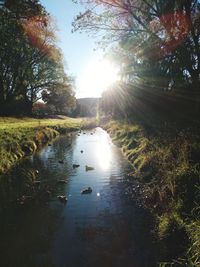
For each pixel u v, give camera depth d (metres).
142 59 26.17
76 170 21.20
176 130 22.59
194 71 25.02
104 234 10.96
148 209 12.90
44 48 69.44
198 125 23.05
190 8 23.00
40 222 12.17
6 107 70.38
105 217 12.41
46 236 10.99
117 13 23.36
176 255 9.20
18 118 66.06
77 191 16.08
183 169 13.01
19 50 63.22
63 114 128.75
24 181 18.38
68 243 10.45
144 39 24.39
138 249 9.85
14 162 23.66
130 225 11.56
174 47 23.89
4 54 65.31
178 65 26.64
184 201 11.30
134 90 50.06
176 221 10.40
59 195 15.44
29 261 9.48
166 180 13.55
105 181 17.83
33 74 74.06
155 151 19.41
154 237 10.48
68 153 29.52
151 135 25.53
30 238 10.88
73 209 13.43
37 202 14.51
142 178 17.12
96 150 31.20
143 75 31.52
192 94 31.28
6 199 15.12
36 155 28.23
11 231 11.48
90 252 9.84
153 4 23.12
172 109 35.62
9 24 26.62
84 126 73.38
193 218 10.16
